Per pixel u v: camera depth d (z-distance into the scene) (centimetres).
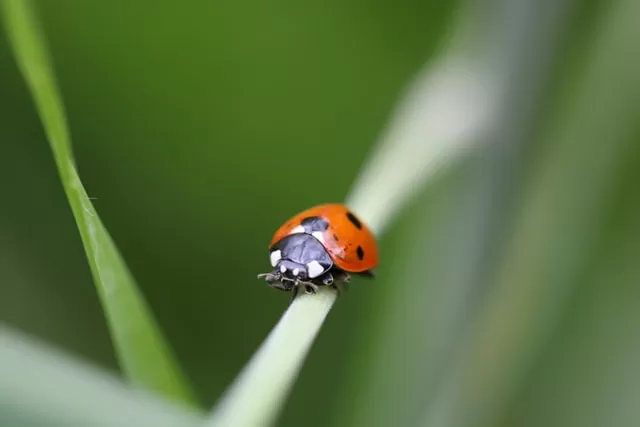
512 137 10
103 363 12
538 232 11
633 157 11
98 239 8
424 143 10
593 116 10
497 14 10
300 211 12
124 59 12
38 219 12
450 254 11
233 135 12
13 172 12
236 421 7
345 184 12
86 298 12
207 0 12
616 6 10
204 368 12
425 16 12
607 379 12
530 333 11
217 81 12
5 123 12
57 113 8
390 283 11
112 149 12
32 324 12
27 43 8
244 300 12
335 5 12
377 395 11
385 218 9
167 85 12
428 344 11
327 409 12
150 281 12
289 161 12
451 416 11
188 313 12
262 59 12
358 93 12
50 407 6
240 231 12
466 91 10
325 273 10
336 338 12
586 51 10
